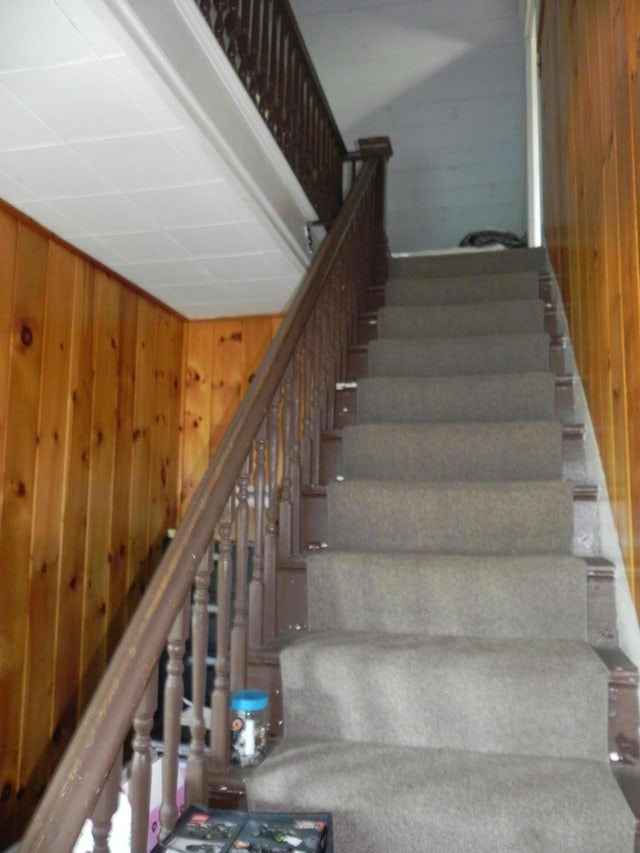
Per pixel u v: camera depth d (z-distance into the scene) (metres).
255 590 1.71
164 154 1.77
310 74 2.69
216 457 1.50
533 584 1.73
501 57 4.59
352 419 2.62
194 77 1.62
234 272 2.69
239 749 1.49
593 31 1.87
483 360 2.68
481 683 1.52
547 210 3.21
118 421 2.77
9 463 2.13
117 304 2.76
